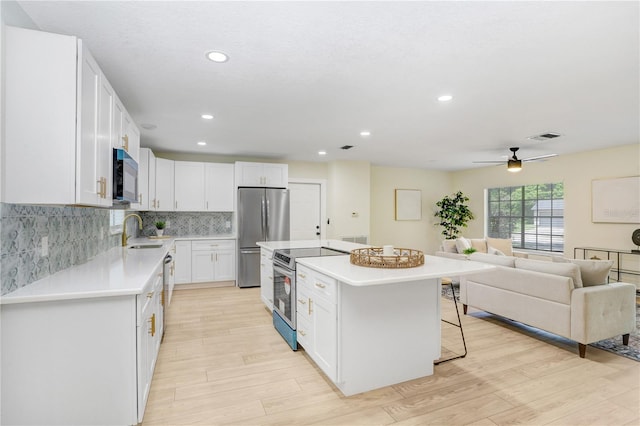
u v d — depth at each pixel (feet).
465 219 24.11
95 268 7.80
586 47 6.79
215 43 6.65
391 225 24.66
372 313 7.47
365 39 6.48
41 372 5.47
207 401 7.04
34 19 5.81
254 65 7.63
